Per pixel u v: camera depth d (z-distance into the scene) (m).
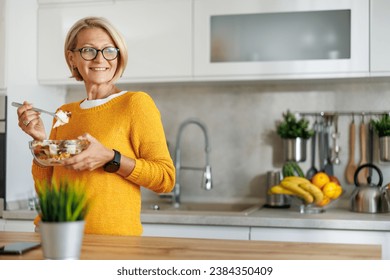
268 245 1.36
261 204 3.16
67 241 1.10
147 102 1.76
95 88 1.83
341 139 3.09
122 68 1.85
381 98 3.04
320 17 2.76
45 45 3.09
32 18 3.07
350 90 3.09
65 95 3.43
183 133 3.32
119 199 1.68
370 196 2.67
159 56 2.93
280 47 2.80
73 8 3.04
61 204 1.10
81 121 1.78
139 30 2.95
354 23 2.71
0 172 2.86
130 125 1.74
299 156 3.03
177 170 3.21
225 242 1.41
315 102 3.13
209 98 3.29
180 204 3.22
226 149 3.26
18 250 1.26
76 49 1.82
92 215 1.66
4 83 2.87
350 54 2.72
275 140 3.18
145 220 2.61
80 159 1.53
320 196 2.62
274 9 2.79
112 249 1.30
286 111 3.17
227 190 3.25
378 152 3.03
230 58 2.86
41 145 1.50
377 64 2.68
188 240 1.44
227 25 2.86
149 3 2.94
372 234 2.41
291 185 2.64
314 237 2.46
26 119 1.70
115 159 1.60
